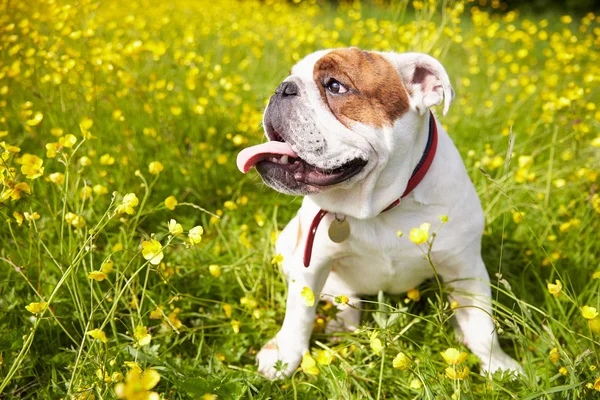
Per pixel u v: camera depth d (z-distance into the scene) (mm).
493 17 3875
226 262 1313
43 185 1335
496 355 1091
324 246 1082
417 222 1055
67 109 1556
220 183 1571
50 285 1161
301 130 977
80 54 1582
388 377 1054
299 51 2156
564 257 1278
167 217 1446
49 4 1730
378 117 980
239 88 1901
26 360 1029
